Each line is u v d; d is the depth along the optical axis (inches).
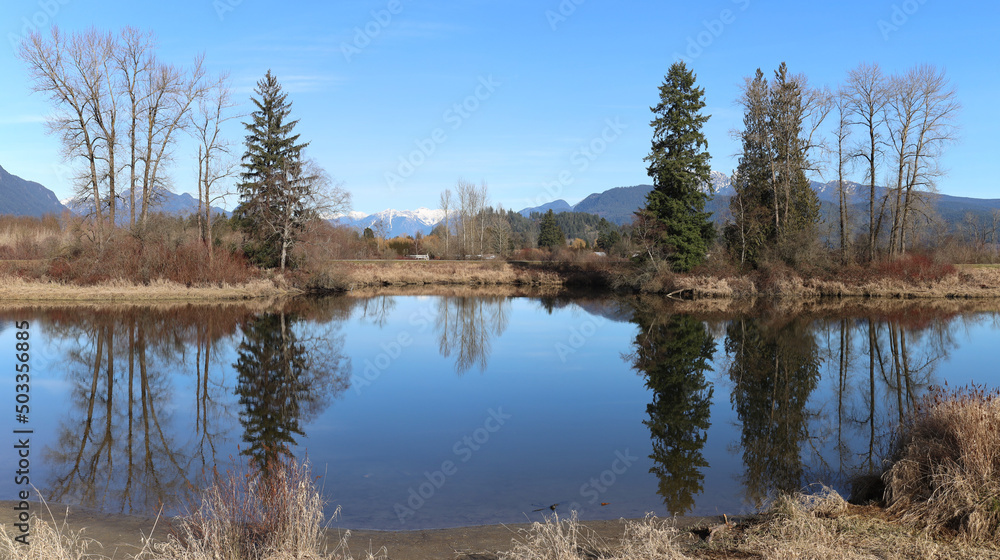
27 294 1305.4
